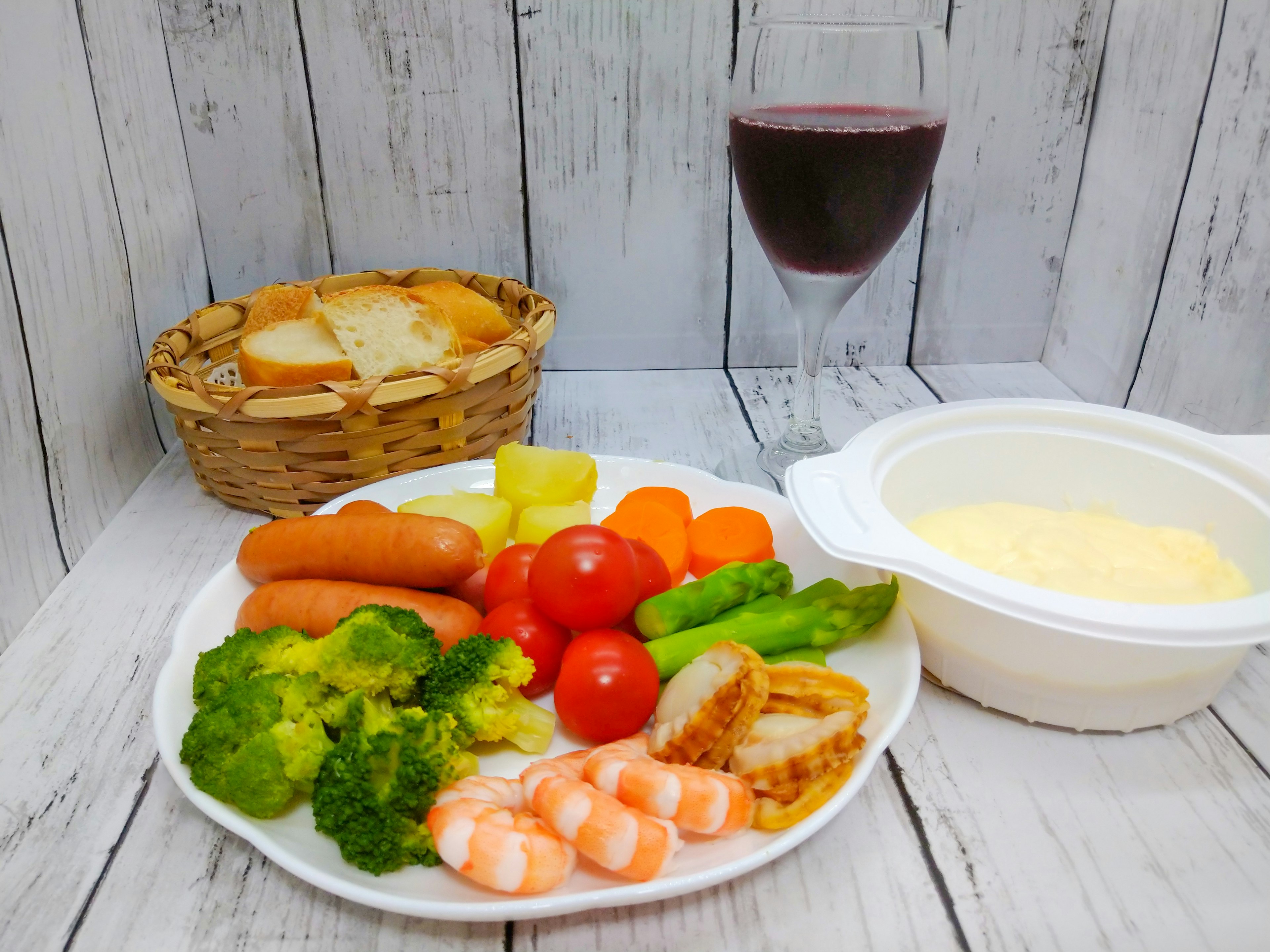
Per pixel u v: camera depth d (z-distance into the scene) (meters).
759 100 0.98
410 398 1.01
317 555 0.86
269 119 1.34
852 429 1.35
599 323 1.53
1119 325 1.40
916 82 0.94
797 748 0.67
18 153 0.97
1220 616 0.66
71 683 0.87
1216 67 1.17
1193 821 0.70
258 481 1.07
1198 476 0.88
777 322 1.54
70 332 1.06
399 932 0.63
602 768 0.67
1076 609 0.67
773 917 0.64
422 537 0.83
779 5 1.30
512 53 1.31
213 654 0.75
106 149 1.15
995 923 0.63
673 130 1.38
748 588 0.86
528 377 1.16
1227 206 1.17
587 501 1.03
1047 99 1.40
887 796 0.73
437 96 1.34
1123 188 1.36
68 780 0.75
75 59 1.08
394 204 1.42
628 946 0.62
